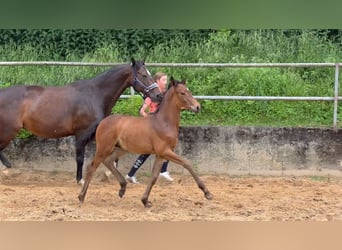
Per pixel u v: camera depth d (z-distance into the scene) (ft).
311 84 48.24
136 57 51.11
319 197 34.53
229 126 40.60
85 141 37.09
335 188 37.22
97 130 31.94
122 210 31.19
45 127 36.78
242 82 46.68
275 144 40.52
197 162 40.68
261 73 47.21
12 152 40.88
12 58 51.08
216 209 31.50
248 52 51.57
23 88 37.19
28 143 40.86
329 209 31.68
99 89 37.32
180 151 40.68
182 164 31.01
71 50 53.16
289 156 40.52
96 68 49.08
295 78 47.88
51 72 49.19
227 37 52.80
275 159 40.57
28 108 36.73
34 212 30.32
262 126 40.88
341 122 42.63
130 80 37.01
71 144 40.86
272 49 51.93
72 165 40.88
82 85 37.47
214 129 40.57
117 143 31.76
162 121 31.19
